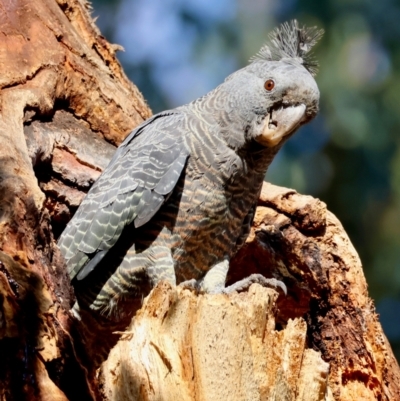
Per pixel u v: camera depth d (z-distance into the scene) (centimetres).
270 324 828
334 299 1191
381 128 2238
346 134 2230
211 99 1098
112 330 1105
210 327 781
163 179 1036
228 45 2386
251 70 1079
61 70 1194
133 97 1375
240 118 1051
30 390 703
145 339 772
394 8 2302
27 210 835
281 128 1041
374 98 2255
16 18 1191
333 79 2217
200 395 763
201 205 1051
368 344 1152
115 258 1060
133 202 1035
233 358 777
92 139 1229
